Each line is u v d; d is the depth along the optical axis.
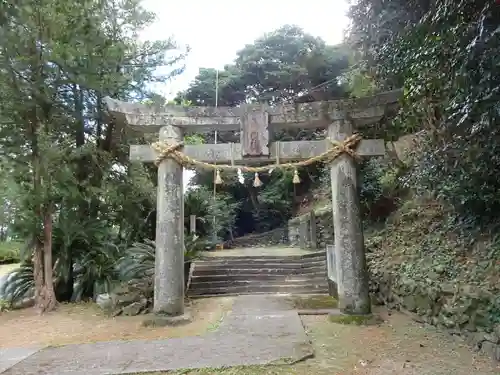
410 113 7.78
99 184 9.24
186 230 15.46
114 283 9.02
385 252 8.76
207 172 23.67
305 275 10.23
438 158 5.98
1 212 7.86
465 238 6.58
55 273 8.98
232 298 8.84
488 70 3.68
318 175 22.66
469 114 4.22
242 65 24.30
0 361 4.78
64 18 7.58
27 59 7.48
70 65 7.77
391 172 10.46
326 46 22.69
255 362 4.37
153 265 9.29
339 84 20.20
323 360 4.47
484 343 4.55
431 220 8.29
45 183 7.82
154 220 11.44
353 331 5.73
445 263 6.24
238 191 26.86
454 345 4.86
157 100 9.84
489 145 4.70
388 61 6.43
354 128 7.12
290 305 7.80
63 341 5.84
